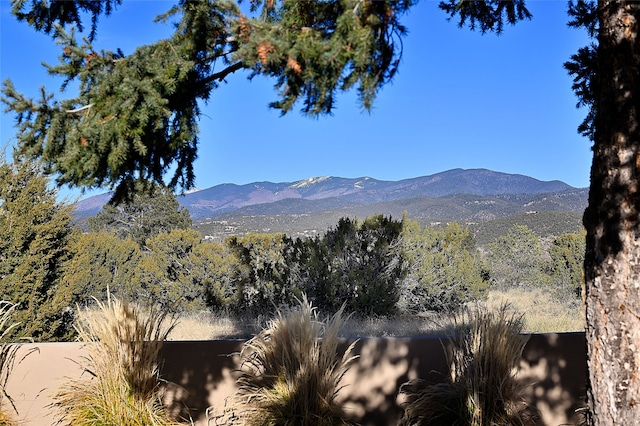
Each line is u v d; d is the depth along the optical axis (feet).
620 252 8.92
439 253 42.01
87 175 10.74
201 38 10.77
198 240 44.21
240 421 13.82
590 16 15.56
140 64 10.58
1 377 14.85
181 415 14.74
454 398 13.25
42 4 13.48
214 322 38.37
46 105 10.31
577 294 44.42
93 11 14.28
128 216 99.66
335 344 14.16
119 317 14.55
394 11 8.54
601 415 9.01
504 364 13.05
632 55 9.00
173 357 14.99
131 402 13.91
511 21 16.28
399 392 14.42
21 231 24.98
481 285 42.32
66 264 26.25
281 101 9.31
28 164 25.93
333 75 8.76
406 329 31.81
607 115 9.23
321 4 9.35
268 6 10.94
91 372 14.52
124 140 10.28
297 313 14.71
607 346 8.97
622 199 8.93
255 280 41.14
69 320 26.66
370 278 37.04
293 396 13.44
